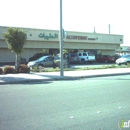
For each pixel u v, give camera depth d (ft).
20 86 43.60
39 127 18.84
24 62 126.52
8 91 37.14
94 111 23.82
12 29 70.74
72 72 69.21
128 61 109.70
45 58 84.99
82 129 18.34
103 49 173.06
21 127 18.88
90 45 162.71
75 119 21.04
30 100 29.53
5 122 20.22
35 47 136.67
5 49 129.39
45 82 50.19
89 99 30.01
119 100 29.37
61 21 60.59
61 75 59.16
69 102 28.19
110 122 20.15
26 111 23.88
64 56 107.55
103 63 143.74
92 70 76.95
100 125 19.33
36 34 134.21
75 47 154.51
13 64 122.62
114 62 151.94
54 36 141.18
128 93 34.58
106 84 45.06
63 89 38.93
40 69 74.79
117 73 66.59
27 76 58.13
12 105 26.66
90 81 50.83
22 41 71.20
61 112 23.44
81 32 154.40
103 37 167.53
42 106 26.09
